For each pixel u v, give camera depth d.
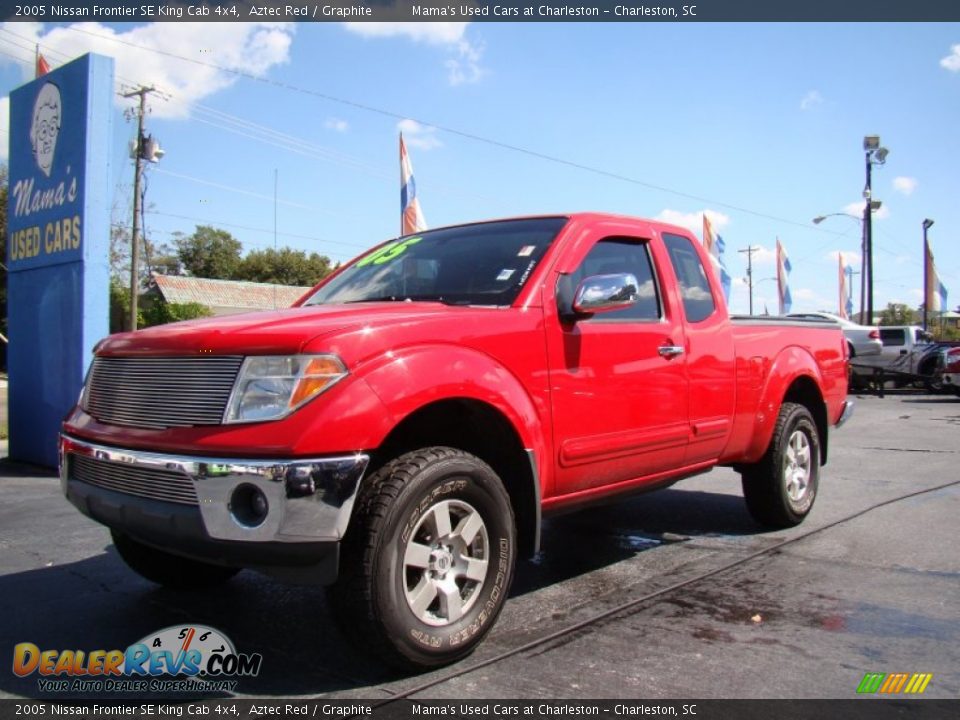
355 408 2.89
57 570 4.60
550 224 4.29
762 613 3.85
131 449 3.11
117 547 3.98
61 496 6.84
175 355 3.13
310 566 2.86
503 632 3.61
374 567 2.91
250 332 3.04
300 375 2.87
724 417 4.87
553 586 4.32
